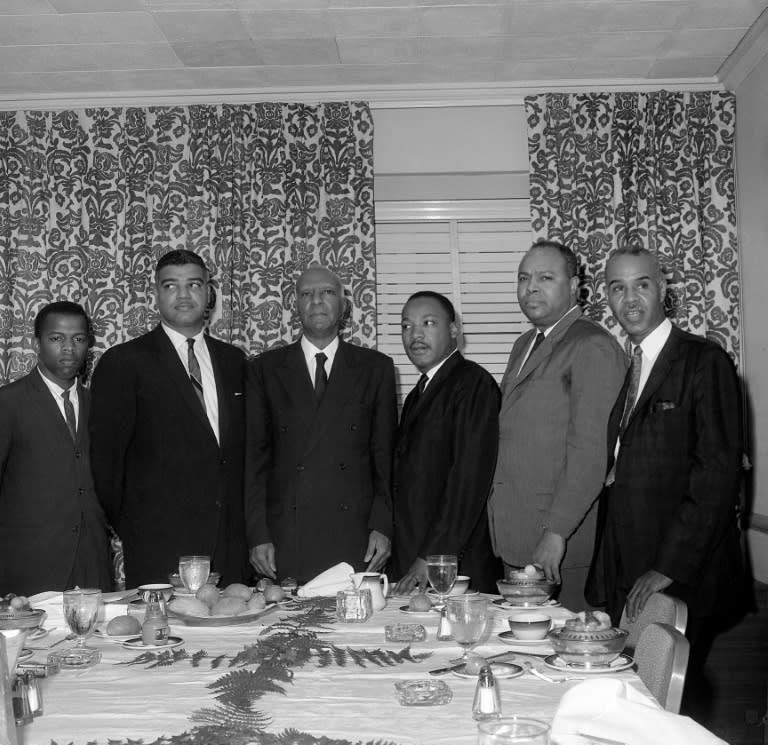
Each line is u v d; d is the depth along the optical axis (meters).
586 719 1.15
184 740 1.25
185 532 3.18
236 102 4.83
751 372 4.55
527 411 3.08
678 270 4.68
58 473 3.53
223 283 4.70
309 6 3.93
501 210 4.92
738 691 3.81
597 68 4.65
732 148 4.73
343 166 4.78
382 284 4.93
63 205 4.78
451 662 1.71
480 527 3.12
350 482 3.28
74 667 1.71
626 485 2.75
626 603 2.55
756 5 3.99
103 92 4.80
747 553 4.44
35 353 4.71
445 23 4.12
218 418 3.32
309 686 1.55
